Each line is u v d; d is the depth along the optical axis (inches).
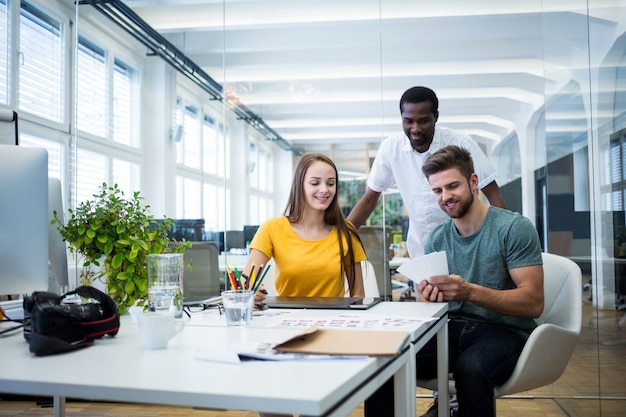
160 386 28.1
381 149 108.4
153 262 51.1
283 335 43.4
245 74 158.4
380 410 61.0
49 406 110.1
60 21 153.7
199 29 151.2
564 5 102.6
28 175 51.3
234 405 26.3
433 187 68.4
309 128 153.6
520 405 109.6
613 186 91.0
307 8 142.6
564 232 101.3
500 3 129.2
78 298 58.2
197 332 45.7
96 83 168.1
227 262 147.8
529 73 126.1
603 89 93.4
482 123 126.5
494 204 106.3
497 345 61.3
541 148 123.0
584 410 95.6
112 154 172.7
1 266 50.6
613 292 91.0
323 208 72.2
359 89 145.6
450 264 69.6
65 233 55.7
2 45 132.8
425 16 132.3
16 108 136.4
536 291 62.8
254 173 163.0
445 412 60.1
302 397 25.3
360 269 75.8
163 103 171.5
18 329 49.9
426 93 99.0
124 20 153.3
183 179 165.5
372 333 39.8
